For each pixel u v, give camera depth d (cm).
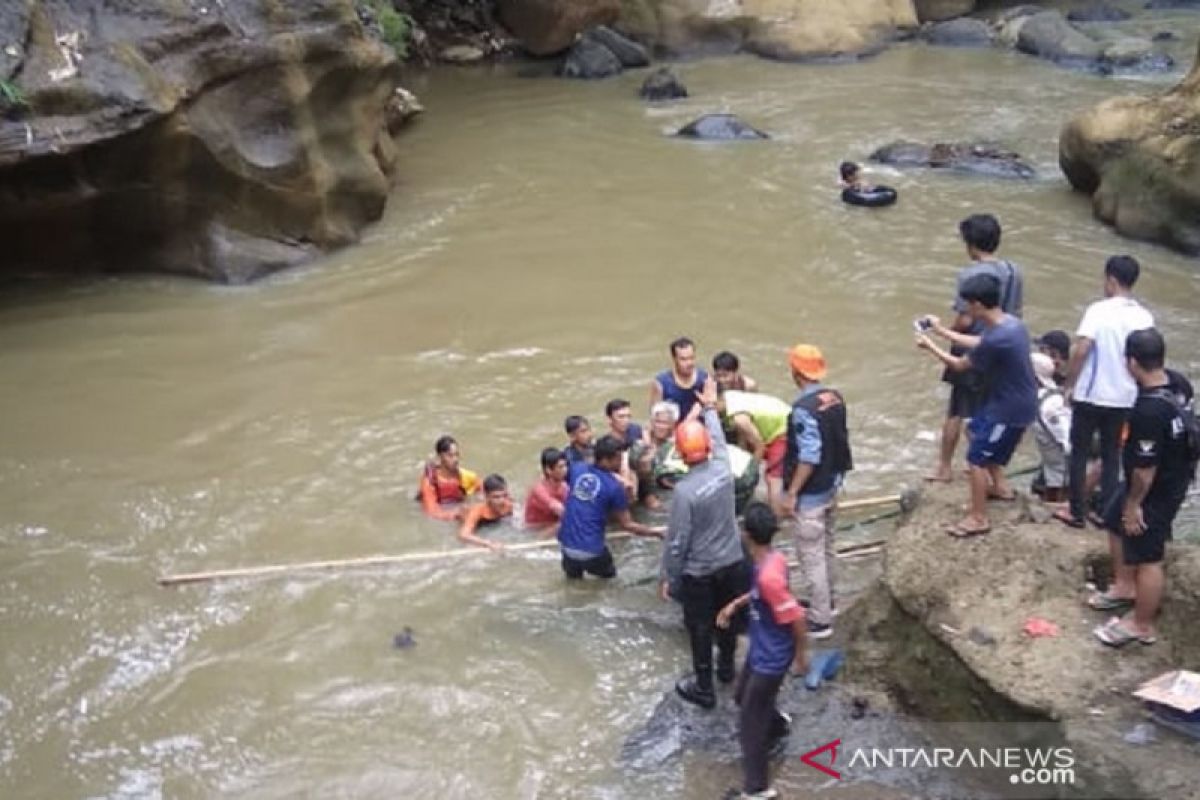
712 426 769
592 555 879
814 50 2372
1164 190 1445
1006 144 1834
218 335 1260
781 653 667
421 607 873
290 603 876
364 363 1206
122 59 1270
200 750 754
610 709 777
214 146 1335
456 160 1789
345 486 1012
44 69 1230
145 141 1283
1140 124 1500
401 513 977
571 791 713
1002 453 764
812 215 1559
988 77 2225
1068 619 717
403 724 770
